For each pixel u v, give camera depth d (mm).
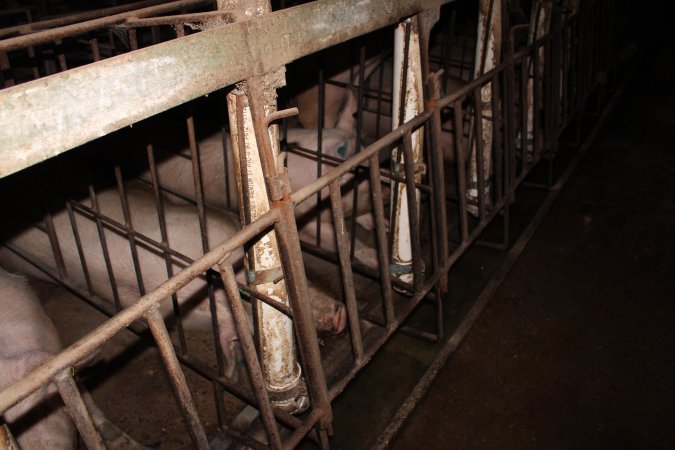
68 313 2430
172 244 2232
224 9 1158
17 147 821
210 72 1064
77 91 872
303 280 1261
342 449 1788
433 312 2297
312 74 3277
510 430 1852
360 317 2082
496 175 2225
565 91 2936
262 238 1417
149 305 942
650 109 4027
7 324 1803
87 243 2232
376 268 2428
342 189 2500
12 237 2336
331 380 2006
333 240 2516
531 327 2256
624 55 4355
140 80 955
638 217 2898
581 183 3180
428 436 1841
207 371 1675
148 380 2117
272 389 1695
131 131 2561
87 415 895
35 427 1600
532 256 2639
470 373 2062
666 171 3291
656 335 2203
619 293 2420
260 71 1153
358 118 2018
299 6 1221
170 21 1258
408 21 1734
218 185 2742
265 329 1581
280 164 1163
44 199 1868
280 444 1320
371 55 3291
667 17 5270
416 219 1703
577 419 1882
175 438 1893
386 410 1910
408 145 1579
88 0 4152
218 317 2121
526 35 3066
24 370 1584
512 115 2217
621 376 2035
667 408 1911
